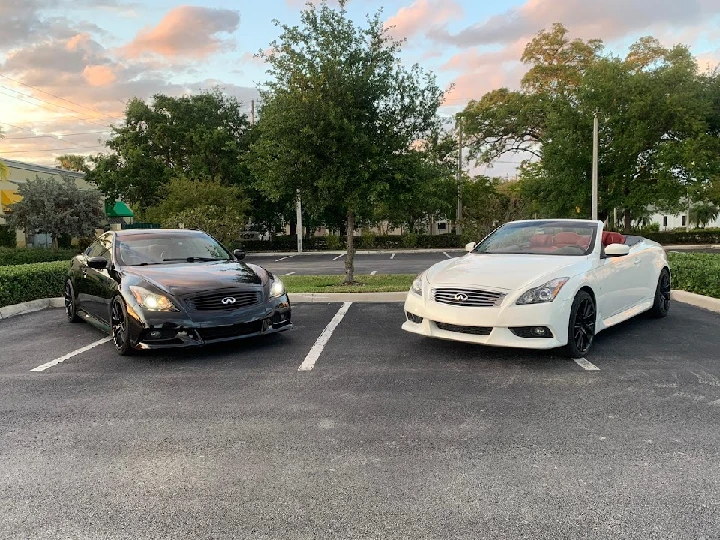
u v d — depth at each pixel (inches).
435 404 178.5
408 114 494.3
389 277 582.6
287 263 991.0
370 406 177.9
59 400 191.3
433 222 1689.2
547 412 169.2
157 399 189.9
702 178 1059.3
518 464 133.8
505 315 216.2
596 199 1031.6
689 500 115.5
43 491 125.0
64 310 406.0
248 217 1444.4
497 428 157.0
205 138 1359.5
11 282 399.2
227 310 245.4
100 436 157.1
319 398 187.5
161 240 309.9
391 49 492.1
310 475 130.1
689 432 151.8
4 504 119.4
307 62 471.5
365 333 293.6
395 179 488.1
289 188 500.4
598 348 249.4
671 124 1111.0
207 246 315.3
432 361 232.2
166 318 236.8
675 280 416.8
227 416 171.3
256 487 124.6
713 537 102.1
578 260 245.0
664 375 206.5
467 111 1470.2
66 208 922.7
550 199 1146.0
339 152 476.4
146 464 137.8
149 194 1401.3
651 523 107.1
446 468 132.3
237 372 222.4
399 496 119.4
